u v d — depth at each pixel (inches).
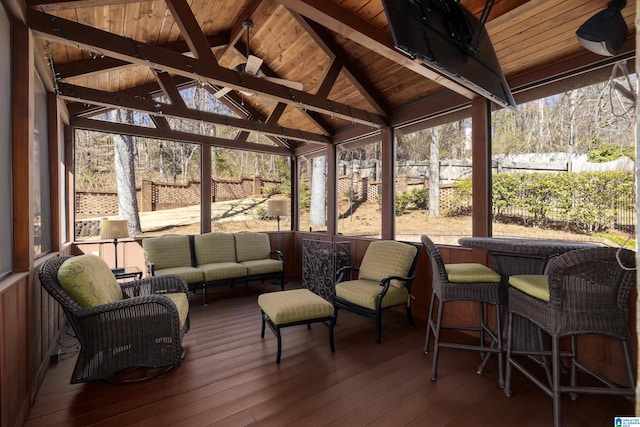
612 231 91.3
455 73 67.6
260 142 227.8
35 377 77.7
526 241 82.2
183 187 199.6
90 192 175.0
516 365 75.4
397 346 108.0
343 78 160.2
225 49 159.5
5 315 58.6
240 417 68.7
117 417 68.7
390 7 57.9
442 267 86.7
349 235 192.5
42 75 101.1
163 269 158.2
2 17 69.0
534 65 105.5
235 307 152.4
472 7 82.9
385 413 70.4
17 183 73.4
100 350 80.4
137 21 121.1
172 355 87.4
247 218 225.6
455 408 72.5
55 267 82.2
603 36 70.7
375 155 178.5
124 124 169.0
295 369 90.9
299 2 77.6
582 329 61.0
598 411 71.2
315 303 102.2
